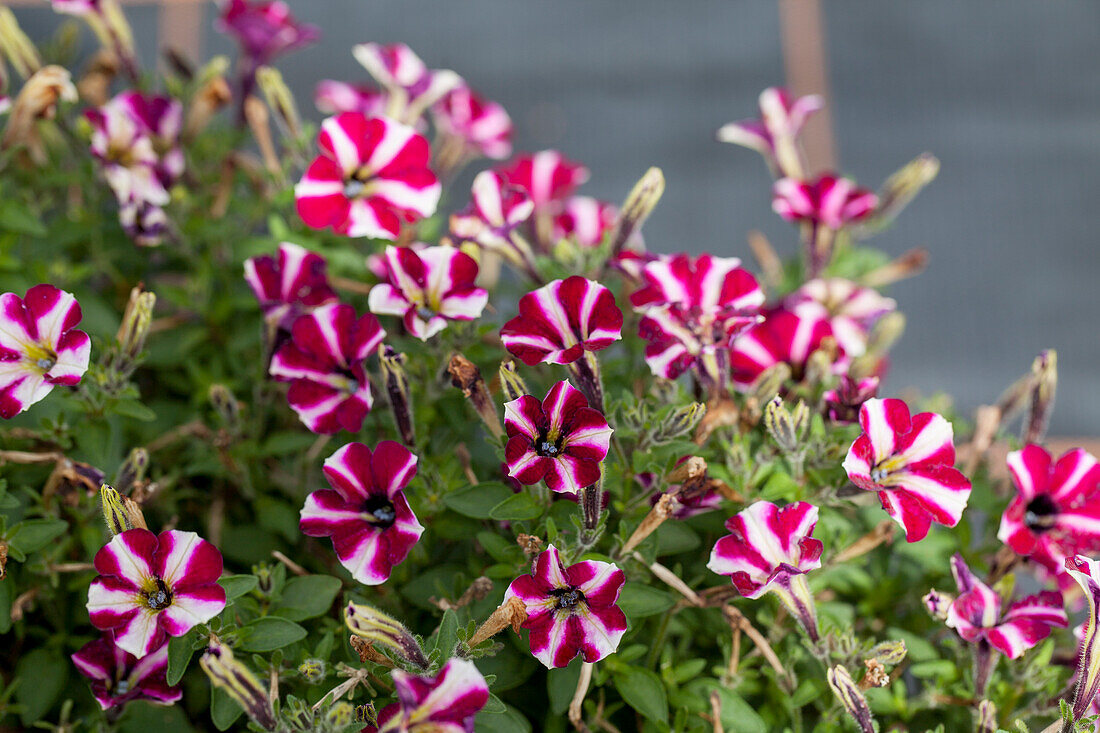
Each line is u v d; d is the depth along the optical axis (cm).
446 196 97
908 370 141
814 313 81
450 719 68
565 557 74
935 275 150
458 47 168
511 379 73
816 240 90
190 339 87
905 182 92
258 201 91
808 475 79
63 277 86
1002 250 152
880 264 95
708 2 175
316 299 81
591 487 73
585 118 162
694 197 154
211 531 83
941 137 162
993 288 149
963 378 141
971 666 79
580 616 72
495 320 86
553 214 94
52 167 89
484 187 82
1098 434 135
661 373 77
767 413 76
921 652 80
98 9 89
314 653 77
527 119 161
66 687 80
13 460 79
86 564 79
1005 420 85
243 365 88
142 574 72
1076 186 158
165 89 96
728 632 80
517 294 89
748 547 74
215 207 90
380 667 74
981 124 164
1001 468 86
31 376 74
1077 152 161
